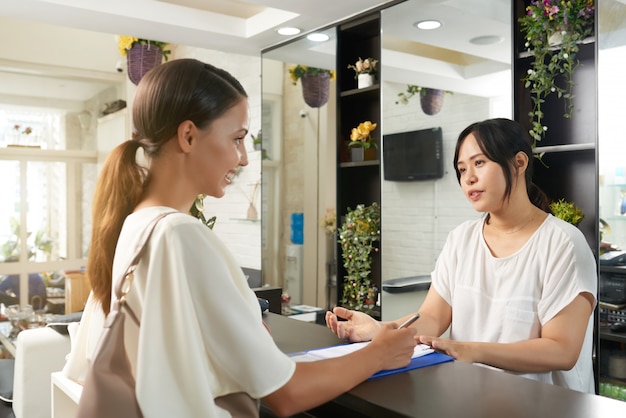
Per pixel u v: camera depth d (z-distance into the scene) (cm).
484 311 174
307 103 405
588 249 164
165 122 93
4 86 631
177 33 402
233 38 415
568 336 154
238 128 98
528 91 271
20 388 250
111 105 671
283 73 426
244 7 407
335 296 379
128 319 84
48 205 670
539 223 172
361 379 101
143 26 385
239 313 86
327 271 388
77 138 682
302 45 406
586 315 158
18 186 650
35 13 353
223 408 87
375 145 359
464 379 109
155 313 81
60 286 675
